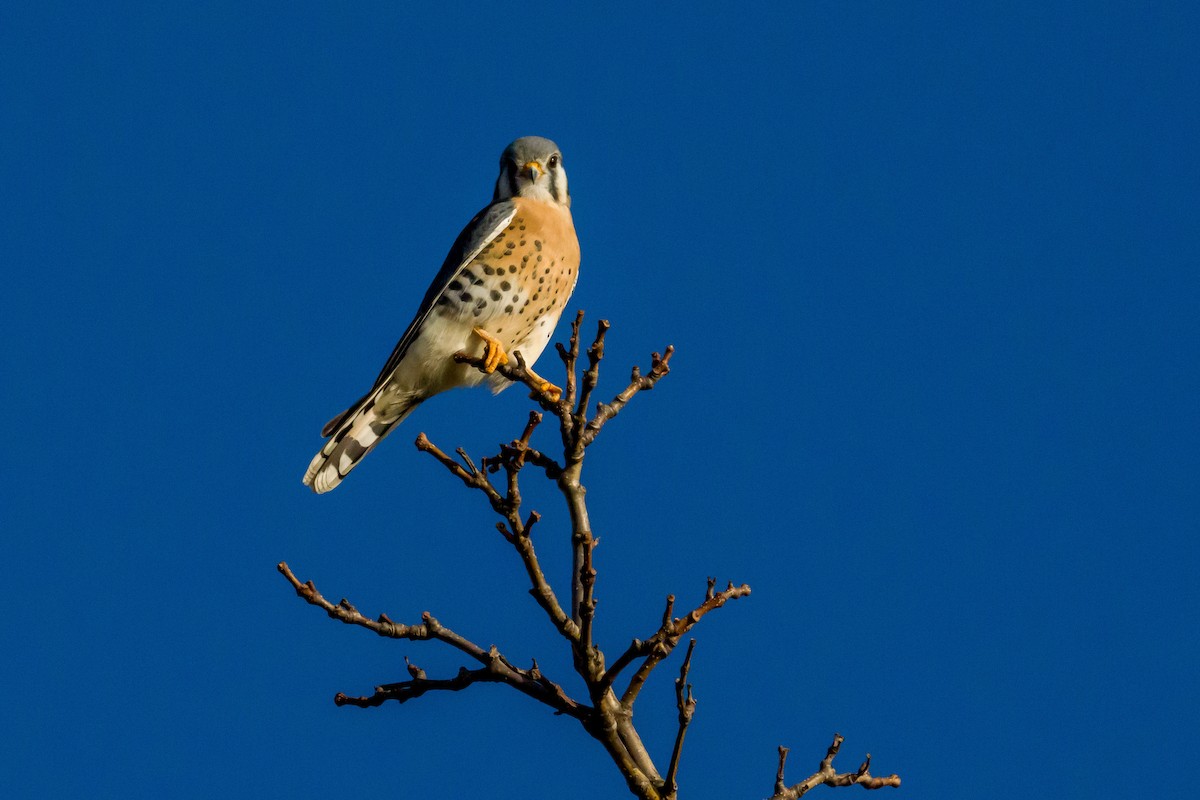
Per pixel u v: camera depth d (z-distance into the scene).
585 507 8.17
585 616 7.37
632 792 7.40
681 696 7.21
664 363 8.66
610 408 8.44
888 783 8.12
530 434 7.60
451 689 7.75
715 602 7.38
